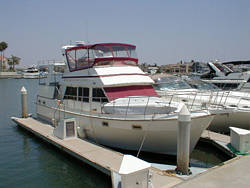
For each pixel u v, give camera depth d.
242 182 6.30
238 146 8.96
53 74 13.70
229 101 13.04
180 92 14.34
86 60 10.91
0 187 7.72
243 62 23.30
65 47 12.96
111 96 9.92
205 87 15.45
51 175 8.45
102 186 7.57
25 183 7.96
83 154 8.52
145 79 10.96
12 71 99.75
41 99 14.61
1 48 90.38
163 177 6.75
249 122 11.95
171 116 8.11
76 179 8.10
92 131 10.14
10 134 13.76
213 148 10.63
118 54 11.32
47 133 11.67
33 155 10.36
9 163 9.55
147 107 8.79
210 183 6.24
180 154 7.04
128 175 5.27
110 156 8.31
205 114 8.32
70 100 11.61
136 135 8.79
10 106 24.75
